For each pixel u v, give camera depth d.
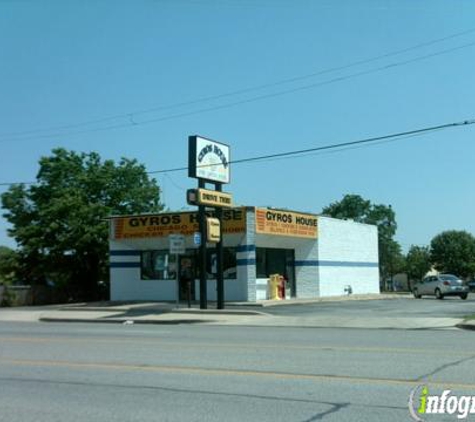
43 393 9.55
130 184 44.41
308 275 36.97
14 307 37.16
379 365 11.18
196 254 34.84
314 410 7.98
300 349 13.65
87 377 10.84
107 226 41.12
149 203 45.22
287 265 36.47
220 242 27.97
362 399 8.52
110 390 9.65
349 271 40.94
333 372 10.60
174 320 24.41
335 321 21.95
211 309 27.22
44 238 41.41
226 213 32.91
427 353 12.56
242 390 9.34
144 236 35.34
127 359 12.80
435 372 10.34
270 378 10.21
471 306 29.66
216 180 28.45
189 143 27.50
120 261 36.53
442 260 96.50
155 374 10.92
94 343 15.88
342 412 7.84
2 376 11.11
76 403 8.80
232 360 12.26
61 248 40.75
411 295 48.75
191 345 14.91
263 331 18.95
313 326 21.06
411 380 9.71
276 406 8.27
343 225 40.59
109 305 33.34
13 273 43.81
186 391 9.40
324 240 38.16
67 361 12.77
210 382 10.04
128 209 43.97
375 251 44.91
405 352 12.77
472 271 95.25
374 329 19.56
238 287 32.84
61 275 43.12
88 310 30.20
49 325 23.70
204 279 27.64
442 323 20.55
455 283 41.12
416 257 96.69
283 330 19.33
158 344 15.28
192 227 33.94
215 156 28.47
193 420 7.65
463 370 10.48
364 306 30.06
